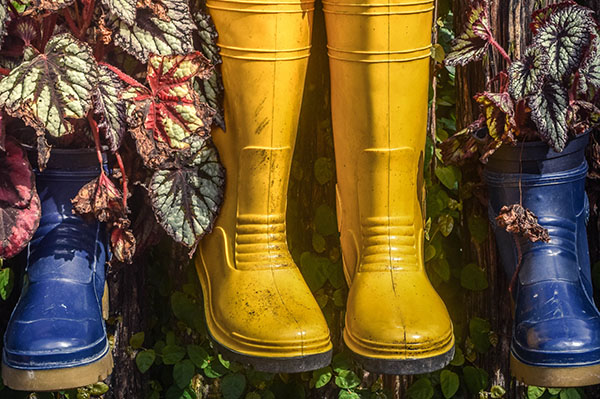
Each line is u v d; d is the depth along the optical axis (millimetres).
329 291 2008
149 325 2055
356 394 2002
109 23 1645
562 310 1730
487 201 1937
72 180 1729
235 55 1685
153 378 2078
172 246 2004
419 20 1669
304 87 1937
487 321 2006
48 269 1699
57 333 1610
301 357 1643
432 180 1989
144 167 1857
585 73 1714
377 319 1661
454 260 2029
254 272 1739
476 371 2025
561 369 1679
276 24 1653
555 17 1717
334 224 1979
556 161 1796
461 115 1954
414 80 1698
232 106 1729
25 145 1709
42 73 1534
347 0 1649
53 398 1954
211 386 2031
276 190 1758
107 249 1803
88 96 1534
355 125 1716
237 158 1744
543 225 1806
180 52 1642
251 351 1663
